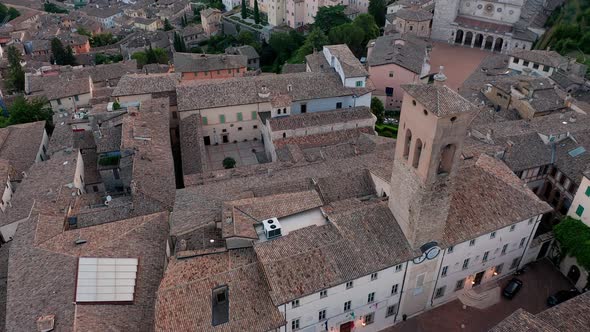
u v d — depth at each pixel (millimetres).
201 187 64062
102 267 50781
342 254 49594
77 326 44969
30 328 45125
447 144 44375
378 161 65438
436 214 48969
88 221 61750
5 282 56562
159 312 45344
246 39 175625
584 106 88312
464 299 59438
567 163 69438
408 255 50625
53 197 65312
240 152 91125
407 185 49156
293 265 48031
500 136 73312
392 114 109750
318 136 83625
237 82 92750
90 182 78250
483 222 54031
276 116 85438
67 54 171250
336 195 61844
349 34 135500
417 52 116375
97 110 87062
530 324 41531
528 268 63656
